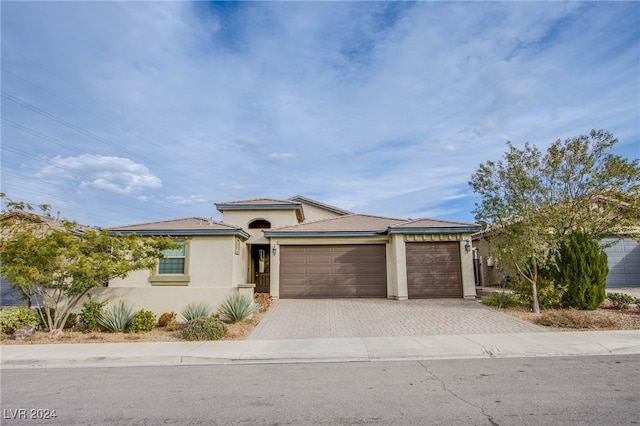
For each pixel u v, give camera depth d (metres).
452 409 5.14
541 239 13.30
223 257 15.91
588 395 5.59
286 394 5.99
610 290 17.98
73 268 11.05
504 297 14.45
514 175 13.45
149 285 15.77
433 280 17.19
